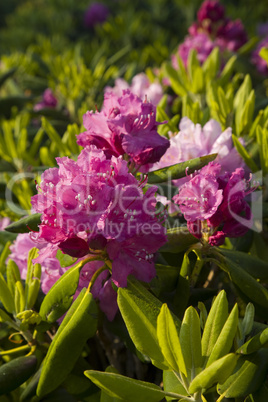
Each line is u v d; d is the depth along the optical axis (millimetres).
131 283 879
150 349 844
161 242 855
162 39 2994
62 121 1827
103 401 863
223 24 2002
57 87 2041
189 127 1030
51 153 1235
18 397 988
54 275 953
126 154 956
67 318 875
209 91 1269
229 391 838
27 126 1689
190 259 971
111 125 904
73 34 3812
